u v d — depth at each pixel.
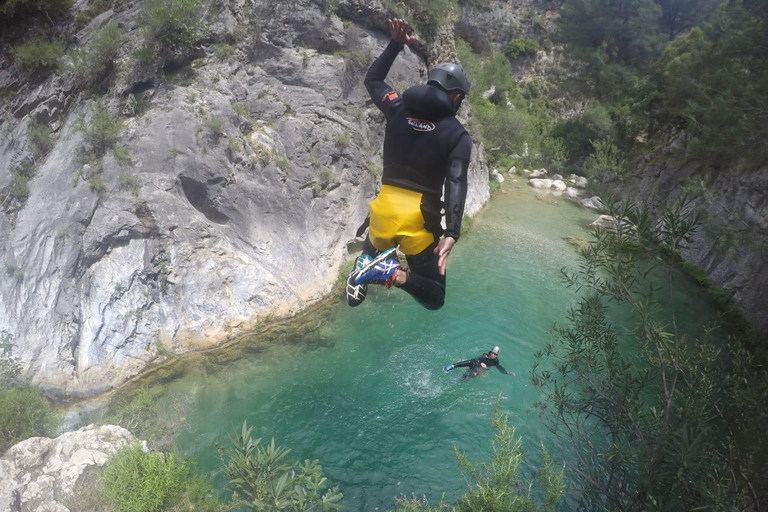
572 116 39.47
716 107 20.45
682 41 32.72
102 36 16.06
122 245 14.46
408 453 11.77
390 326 16.03
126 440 10.36
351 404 13.09
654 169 27.77
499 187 30.56
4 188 14.53
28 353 12.53
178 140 15.69
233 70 17.55
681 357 7.19
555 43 41.94
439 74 3.02
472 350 15.19
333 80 19.02
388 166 3.10
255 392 13.30
